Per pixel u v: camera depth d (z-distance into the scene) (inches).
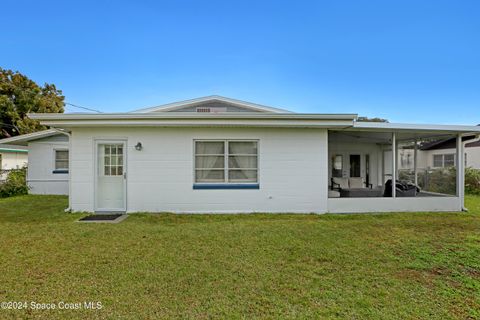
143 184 301.4
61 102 991.0
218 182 306.8
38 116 271.6
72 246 179.3
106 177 303.6
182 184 303.3
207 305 106.8
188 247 179.0
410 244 188.9
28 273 135.9
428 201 325.1
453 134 344.5
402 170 479.5
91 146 300.0
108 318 97.3
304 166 308.0
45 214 291.6
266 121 285.7
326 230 225.6
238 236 205.8
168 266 146.5
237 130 305.3
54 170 478.0
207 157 307.7
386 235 211.8
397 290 120.9
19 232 213.5
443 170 379.2
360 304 108.2
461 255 167.3
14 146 627.8
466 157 652.1
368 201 316.8
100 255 162.7
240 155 308.7
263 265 149.0
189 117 280.8
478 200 430.0
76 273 136.3
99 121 280.1
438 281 130.9
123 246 180.1
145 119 280.1
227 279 130.7
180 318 97.6
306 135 308.0
